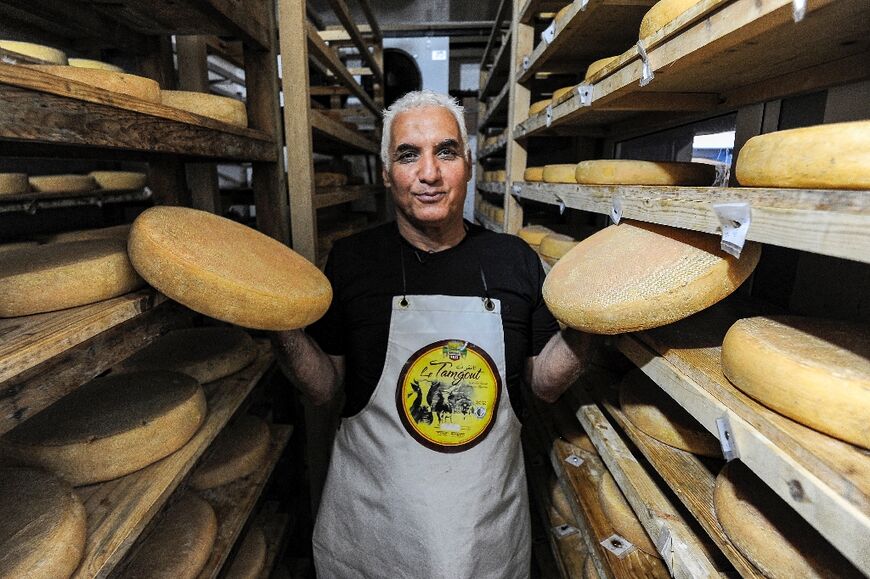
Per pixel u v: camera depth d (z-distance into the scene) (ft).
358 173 15.88
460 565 3.32
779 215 1.74
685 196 2.39
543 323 4.04
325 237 8.30
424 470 3.45
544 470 5.79
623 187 3.22
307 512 5.95
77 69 2.76
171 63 5.49
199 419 3.38
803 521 2.21
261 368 4.52
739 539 2.27
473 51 16.19
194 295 2.54
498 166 15.58
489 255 3.98
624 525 3.64
